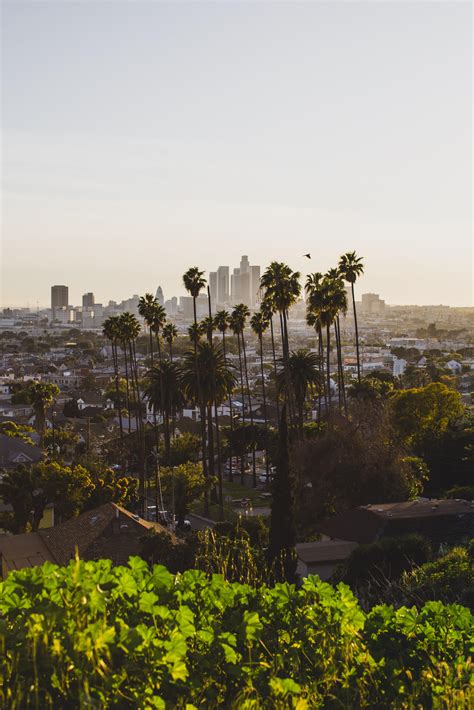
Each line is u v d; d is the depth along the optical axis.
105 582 5.30
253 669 5.37
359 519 35.47
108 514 35.38
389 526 33.62
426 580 14.73
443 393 59.38
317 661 5.80
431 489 56.53
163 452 76.94
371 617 6.78
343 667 5.85
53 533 36.78
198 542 25.16
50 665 4.39
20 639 4.56
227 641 5.45
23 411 134.38
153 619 5.17
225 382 63.34
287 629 6.10
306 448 45.72
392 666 6.06
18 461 68.94
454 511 34.81
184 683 4.92
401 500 43.91
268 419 114.50
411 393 59.97
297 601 6.34
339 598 6.54
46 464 47.25
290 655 5.78
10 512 46.56
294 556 24.11
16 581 5.10
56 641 4.33
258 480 79.44
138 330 86.69
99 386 187.25
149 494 68.81
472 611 12.66
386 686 5.89
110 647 4.71
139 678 4.64
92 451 75.25
